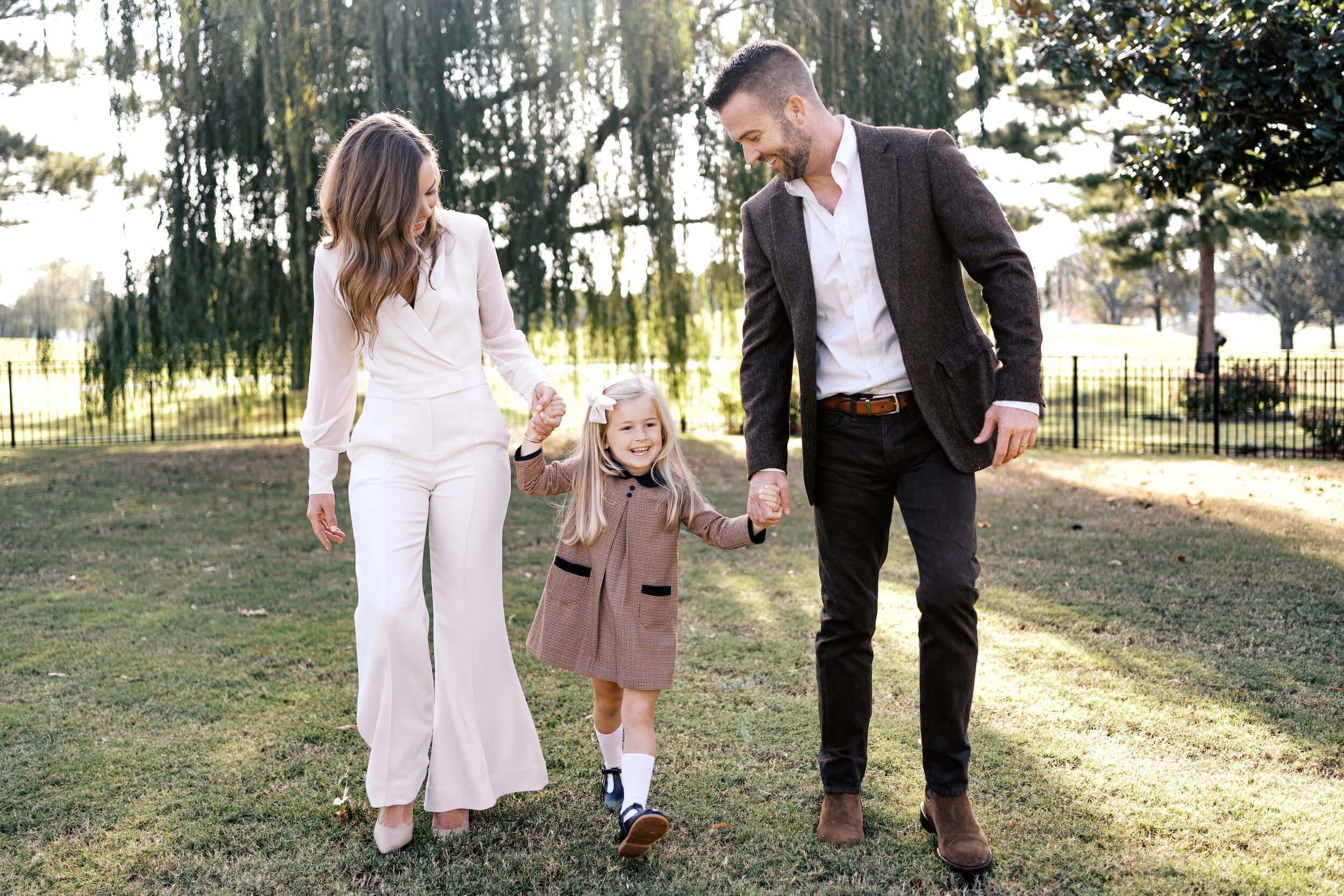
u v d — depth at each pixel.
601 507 2.45
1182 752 2.86
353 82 9.52
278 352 10.12
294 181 9.45
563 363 11.05
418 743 2.35
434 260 2.35
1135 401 18.52
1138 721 3.09
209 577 5.45
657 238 10.30
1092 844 2.32
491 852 2.33
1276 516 6.73
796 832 2.42
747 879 2.19
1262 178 6.49
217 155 9.68
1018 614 4.38
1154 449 11.88
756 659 3.81
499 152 9.77
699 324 11.41
